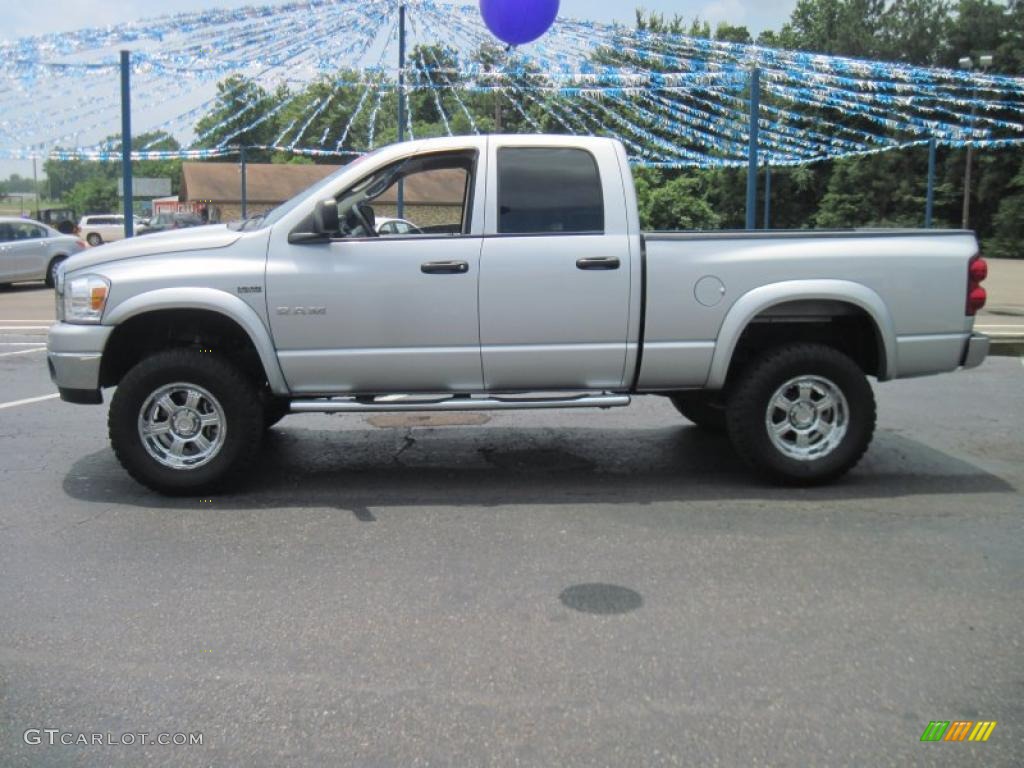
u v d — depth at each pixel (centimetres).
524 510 535
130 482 595
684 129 1820
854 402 565
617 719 306
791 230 570
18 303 1777
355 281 538
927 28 4331
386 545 474
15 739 296
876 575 432
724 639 364
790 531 495
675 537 486
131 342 575
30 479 601
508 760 284
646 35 1230
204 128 1648
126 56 1235
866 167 4278
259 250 542
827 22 4725
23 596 408
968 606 397
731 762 282
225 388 545
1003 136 3188
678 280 550
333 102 1708
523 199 550
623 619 383
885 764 282
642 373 560
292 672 339
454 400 559
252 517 522
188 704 317
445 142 559
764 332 598
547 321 548
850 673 337
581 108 1748
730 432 572
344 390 557
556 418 798
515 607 395
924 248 566
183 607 396
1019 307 1645
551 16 955
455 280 541
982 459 651
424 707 314
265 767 281
